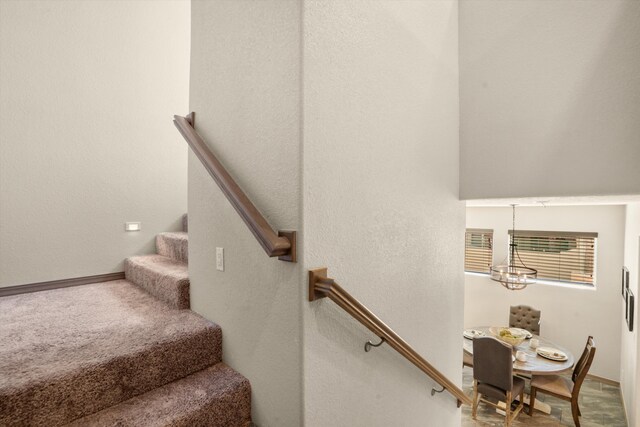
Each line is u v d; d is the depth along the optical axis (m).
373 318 1.17
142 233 2.51
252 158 1.19
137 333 1.33
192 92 1.55
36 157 2.00
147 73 2.51
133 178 2.45
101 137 2.28
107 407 1.09
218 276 1.41
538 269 5.58
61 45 2.08
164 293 1.78
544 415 4.19
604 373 4.94
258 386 1.21
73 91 2.14
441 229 2.00
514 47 1.98
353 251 1.24
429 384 1.90
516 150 1.99
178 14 2.69
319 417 1.08
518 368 3.90
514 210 5.60
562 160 1.84
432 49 1.86
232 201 1.10
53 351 1.16
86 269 2.22
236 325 1.31
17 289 1.95
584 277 5.20
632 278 3.84
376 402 1.40
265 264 1.14
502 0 2.02
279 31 1.07
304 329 1.01
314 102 1.04
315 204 1.05
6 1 1.87
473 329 5.18
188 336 1.31
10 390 0.92
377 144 1.38
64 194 2.12
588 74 1.76
